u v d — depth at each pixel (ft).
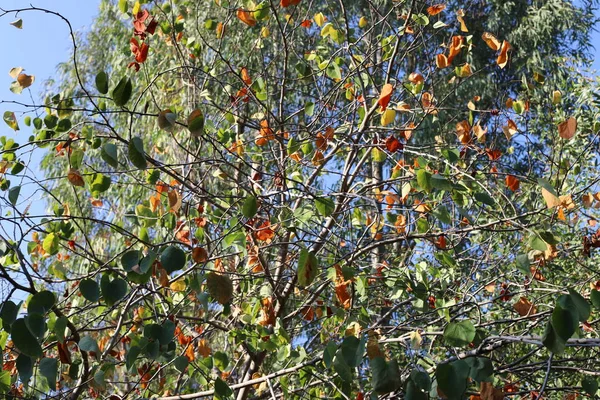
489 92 24.99
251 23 13.19
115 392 12.51
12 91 10.87
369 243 12.32
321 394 12.14
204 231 12.37
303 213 10.80
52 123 11.55
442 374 6.99
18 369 7.77
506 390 11.44
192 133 8.80
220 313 12.92
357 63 13.98
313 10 21.02
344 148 14.85
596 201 11.87
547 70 28.53
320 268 11.87
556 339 6.90
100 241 19.39
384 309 15.16
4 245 9.00
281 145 13.48
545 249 8.27
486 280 14.17
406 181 12.37
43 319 7.68
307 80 16.57
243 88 14.05
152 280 11.44
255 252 11.51
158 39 20.57
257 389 12.58
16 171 11.12
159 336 8.47
